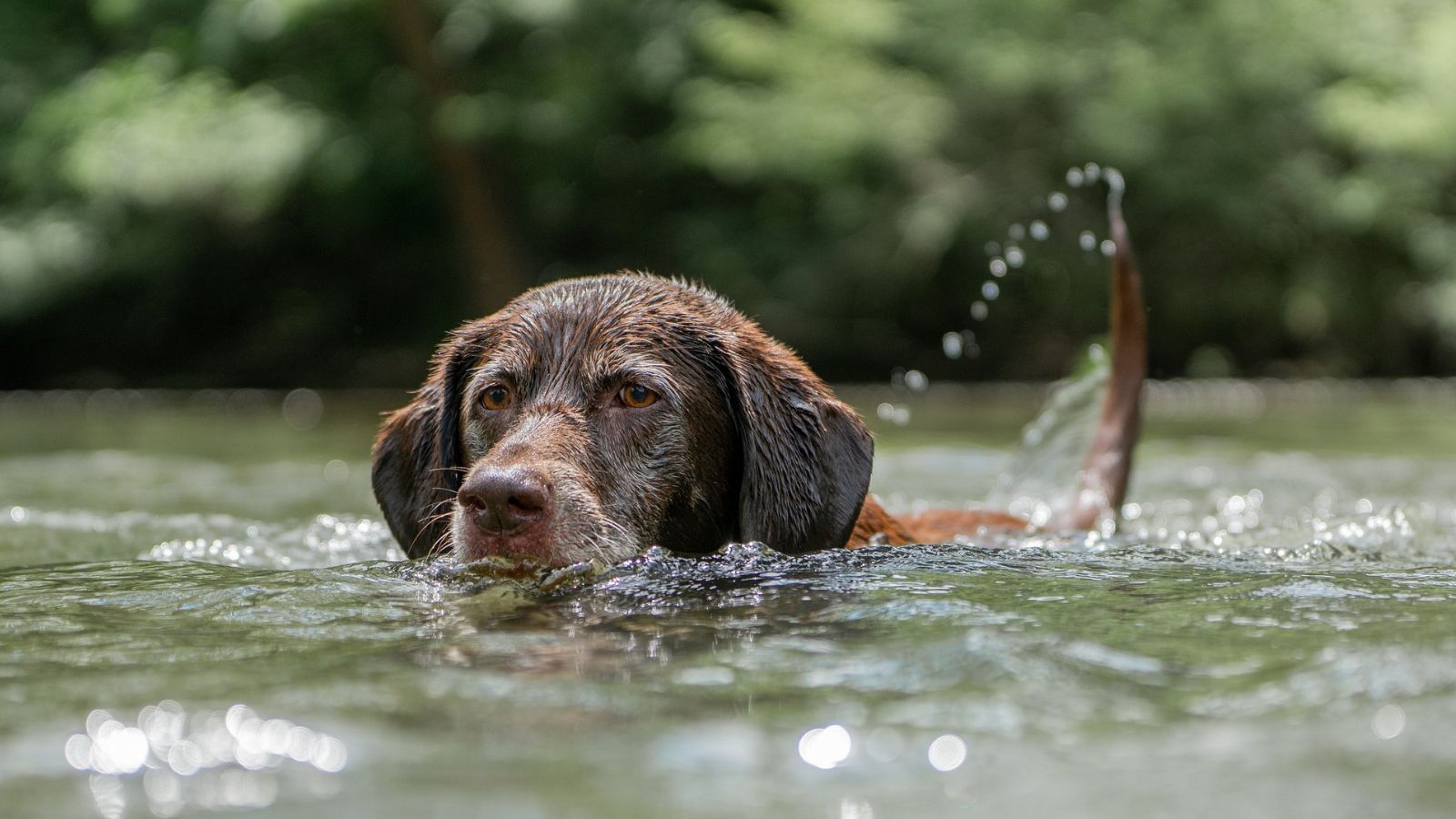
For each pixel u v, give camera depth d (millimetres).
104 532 6602
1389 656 3000
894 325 26578
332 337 28797
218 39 24438
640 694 2805
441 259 29312
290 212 27906
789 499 5250
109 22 26625
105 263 27094
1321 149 26094
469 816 2109
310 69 26672
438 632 3516
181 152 24297
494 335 5375
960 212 24734
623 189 28578
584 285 5469
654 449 5102
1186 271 26156
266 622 3688
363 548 6137
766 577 4449
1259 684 2818
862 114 24453
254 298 29328
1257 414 16422
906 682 2883
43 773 2312
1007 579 4336
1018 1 25078
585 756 2398
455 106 25203
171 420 17328
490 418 5191
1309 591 4023
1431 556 5355
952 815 2131
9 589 4281
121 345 28891
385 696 2781
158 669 3059
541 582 4383
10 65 27703
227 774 2303
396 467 5598
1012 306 25953
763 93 24875
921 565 4727
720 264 26312
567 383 5105
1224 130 25406
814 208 27281
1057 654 3061
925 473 9961
